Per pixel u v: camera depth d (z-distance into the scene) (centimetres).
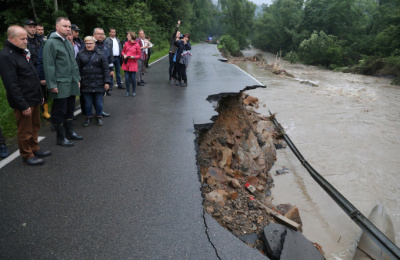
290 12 5856
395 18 3475
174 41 1090
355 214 519
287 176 753
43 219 321
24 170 430
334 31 4647
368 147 974
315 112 1361
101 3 1727
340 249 503
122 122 663
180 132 602
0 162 457
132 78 912
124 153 496
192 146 533
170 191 383
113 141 550
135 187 390
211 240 302
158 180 410
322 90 1897
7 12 1689
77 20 1766
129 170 436
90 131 604
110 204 351
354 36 4391
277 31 6219
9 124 630
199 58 2478
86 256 272
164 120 678
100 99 630
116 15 1841
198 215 337
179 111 750
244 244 301
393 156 908
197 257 278
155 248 285
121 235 300
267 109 1364
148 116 707
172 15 4194
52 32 479
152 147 524
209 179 486
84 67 604
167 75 1343
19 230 304
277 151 910
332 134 1081
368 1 4619
